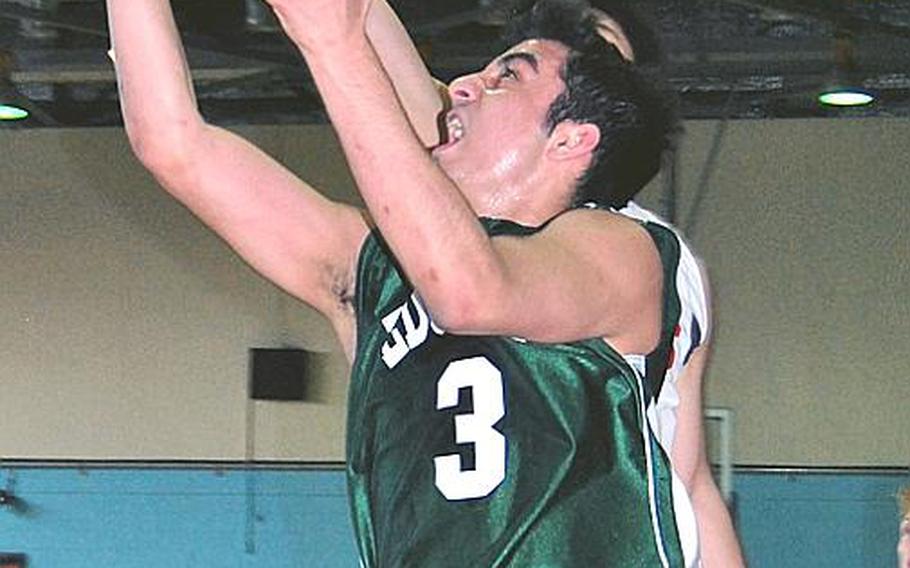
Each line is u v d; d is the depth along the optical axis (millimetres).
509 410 2082
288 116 10609
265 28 8812
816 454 10344
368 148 1853
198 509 10703
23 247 11078
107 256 11023
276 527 10617
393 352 2164
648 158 2275
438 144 2301
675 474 2240
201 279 10961
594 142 2221
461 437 2092
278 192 2232
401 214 1855
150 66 2146
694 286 2258
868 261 10406
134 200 11039
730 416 10391
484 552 2062
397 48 2455
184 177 2182
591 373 2080
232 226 2219
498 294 1896
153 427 10875
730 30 9328
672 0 8945
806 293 10438
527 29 2305
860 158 10445
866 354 10367
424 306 2037
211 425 10820
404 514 2119
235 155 2205
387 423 2152
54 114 10859
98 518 10766
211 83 9906
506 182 2230
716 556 2588
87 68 9875
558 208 2238
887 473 10188
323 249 2240
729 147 10523
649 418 2102
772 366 10422
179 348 10922
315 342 10812
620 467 2078
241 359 10859
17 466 10836
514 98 2236
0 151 11094
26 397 10984
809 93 9797
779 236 10477
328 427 10711
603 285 2041
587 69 2232
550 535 2055
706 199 10516
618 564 2061
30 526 10773
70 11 8797
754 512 10258
